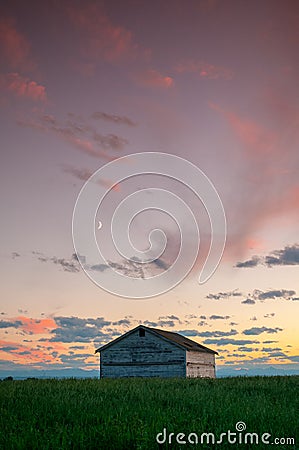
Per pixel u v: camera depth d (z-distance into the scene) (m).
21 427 15.76
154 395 24.06
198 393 24.39
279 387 29.47
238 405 20.00
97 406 20.19
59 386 28.80
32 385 30.59
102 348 53.72
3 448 13.09
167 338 51.53
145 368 52.00
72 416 17.64
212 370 58.06
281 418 16.84
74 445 13.23
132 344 52.94
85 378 40.72
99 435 14.05
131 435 13.92
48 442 13.29
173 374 50.97
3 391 26.02
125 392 26.14
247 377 41.28
